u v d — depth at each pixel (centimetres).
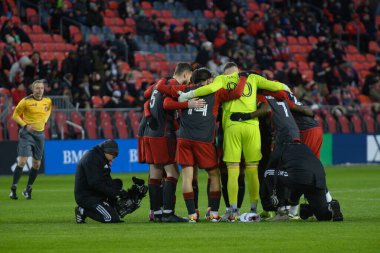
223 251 2114
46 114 4206
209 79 2894
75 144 6262
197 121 2833
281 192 2828
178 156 2859
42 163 6184
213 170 2877
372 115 7425
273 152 2839
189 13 8194
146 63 7356
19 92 6050
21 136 4128
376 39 8975
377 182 5138
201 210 3456
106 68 6638
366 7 9038
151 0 8175
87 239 2364
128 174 6181
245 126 2872
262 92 2919
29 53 6781
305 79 7556
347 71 7931
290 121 2847
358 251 2100
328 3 8856
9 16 7150
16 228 2689
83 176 2834
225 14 8125
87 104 6322
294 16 8494
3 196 4281
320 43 8094
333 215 2802
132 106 6550
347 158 7225
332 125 7194
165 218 2881
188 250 2134
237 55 7181
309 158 2773
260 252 2092
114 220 2822
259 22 8025
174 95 2841
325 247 2167
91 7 7400
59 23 7356
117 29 7625
